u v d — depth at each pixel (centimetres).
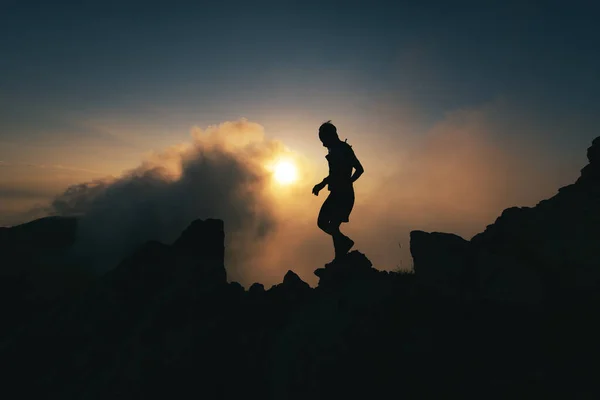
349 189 677
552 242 602
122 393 489
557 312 512
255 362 567
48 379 528
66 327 609
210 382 526
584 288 528
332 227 704
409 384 452
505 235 683
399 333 530
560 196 697
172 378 511
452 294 583
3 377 533
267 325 656
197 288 654
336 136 684
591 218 601
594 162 740
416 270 666
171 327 588
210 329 580
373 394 451
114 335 599
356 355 502
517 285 552
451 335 515
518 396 402
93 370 537
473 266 612
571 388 396
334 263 703
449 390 432
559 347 455
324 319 573
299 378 488
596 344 443
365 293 611
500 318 527
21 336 594
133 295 659
